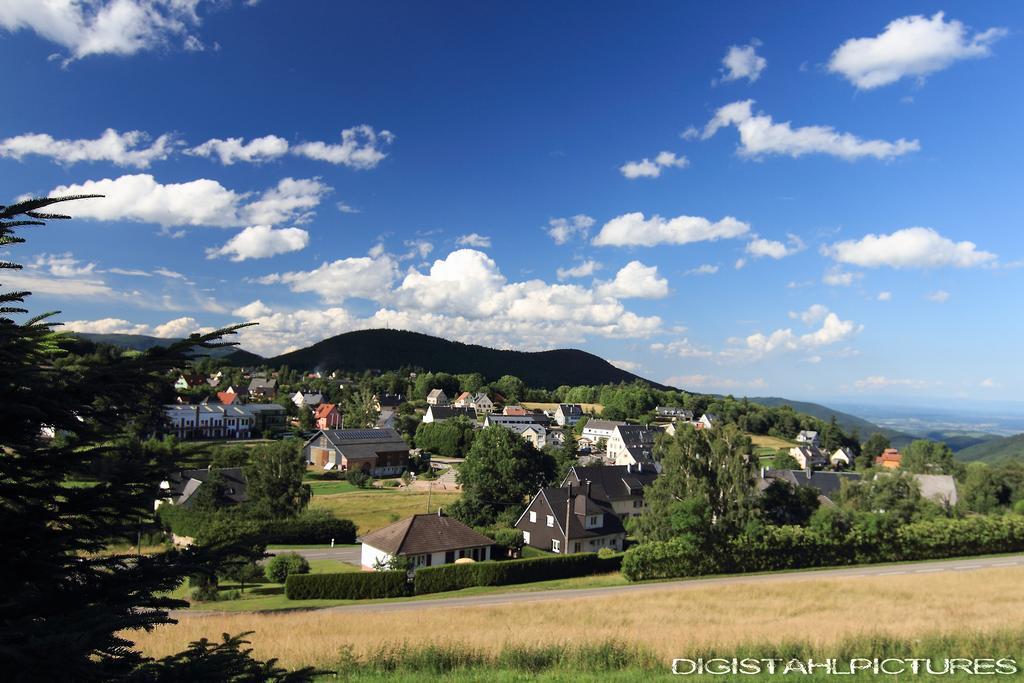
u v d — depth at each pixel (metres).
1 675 4.91
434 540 46.53
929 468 105.81
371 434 106.31
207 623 26.72
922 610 30.00
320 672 7.06
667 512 55.44
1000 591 36.50
